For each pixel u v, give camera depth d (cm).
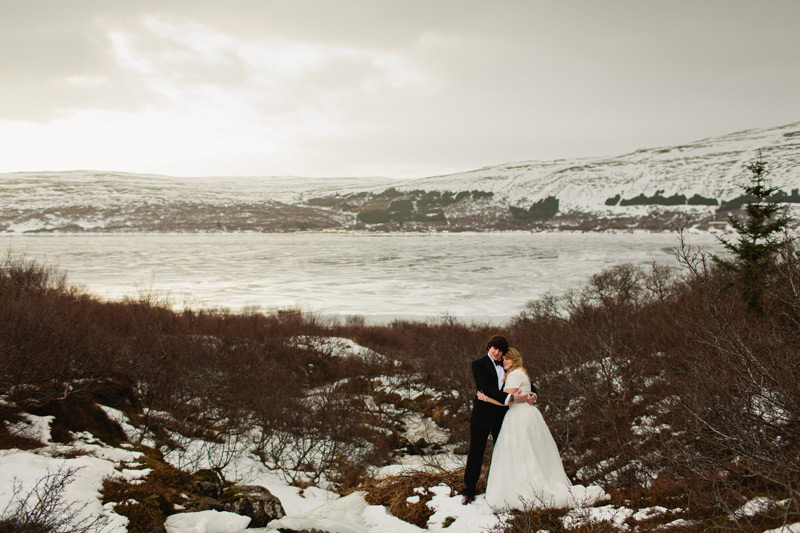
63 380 1055
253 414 1588
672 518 455
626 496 552
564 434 1101
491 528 492
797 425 480
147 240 17962
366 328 3391
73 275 7375
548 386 1373
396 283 7112
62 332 1301
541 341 2006
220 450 1235
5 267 2520
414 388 2239
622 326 1527
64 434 843
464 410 1931
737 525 395
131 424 1147
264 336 2836
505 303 5319
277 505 588
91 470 565
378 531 527
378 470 1306
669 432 675
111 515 466
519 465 543
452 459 1498
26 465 554
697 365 668
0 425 764
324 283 7081
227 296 5703
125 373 1419
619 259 10738
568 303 3250
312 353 2645
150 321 2512
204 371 1806
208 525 495
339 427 1519
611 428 941
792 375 495
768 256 1272
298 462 1257
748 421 504
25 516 414
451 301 5478
